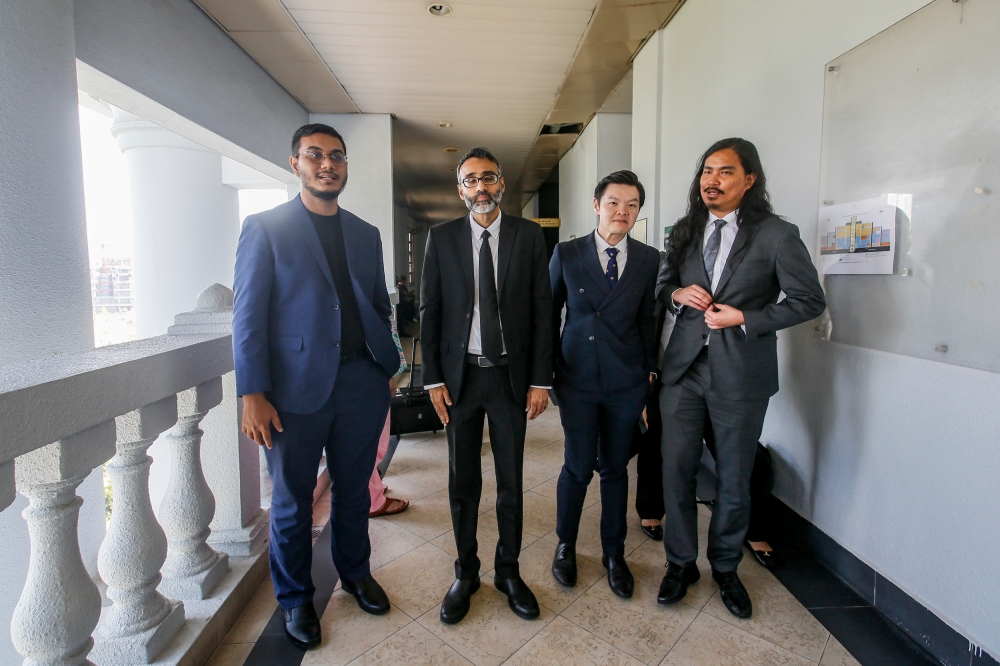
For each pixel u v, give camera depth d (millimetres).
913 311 1532
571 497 1920
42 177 1718
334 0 3055
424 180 9086
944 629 1464
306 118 5086
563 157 7062
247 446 2002
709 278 1732
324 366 1566
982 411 1331
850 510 1847
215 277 4418
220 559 1792
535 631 1667
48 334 1745
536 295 1729
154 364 1314
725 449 1725
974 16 1300
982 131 1293
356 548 1803
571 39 3578
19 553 1597
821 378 1974
